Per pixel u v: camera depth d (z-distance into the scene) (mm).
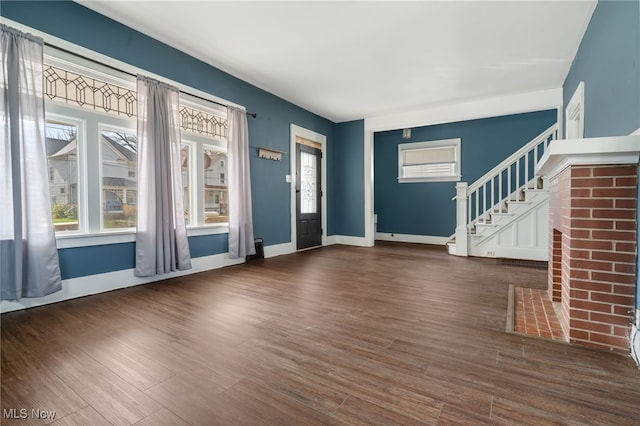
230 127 3994
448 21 2879
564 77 4074
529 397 1340
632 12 1874
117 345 1839
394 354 1733
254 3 2641
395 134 6957
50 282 2438
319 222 6113
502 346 1825
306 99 5059
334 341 1899
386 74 4059
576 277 1853
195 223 3766
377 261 4551
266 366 1608
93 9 2736
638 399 1324
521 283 3291
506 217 4746
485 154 5996
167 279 3418
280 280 3410
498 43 3258
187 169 3723
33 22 2400
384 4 2637
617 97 2119
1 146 2193
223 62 3752
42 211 2381
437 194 6520
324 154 6164
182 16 2836
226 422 1194
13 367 1590
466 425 1171
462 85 4398
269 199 4859
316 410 1262
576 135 3807
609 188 1760
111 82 2926
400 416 1223
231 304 2594
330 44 3318
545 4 2617
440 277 3562
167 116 3254
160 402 1314
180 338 1938
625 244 1733
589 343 1827
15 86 2242
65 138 2676
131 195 3156
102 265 2891
